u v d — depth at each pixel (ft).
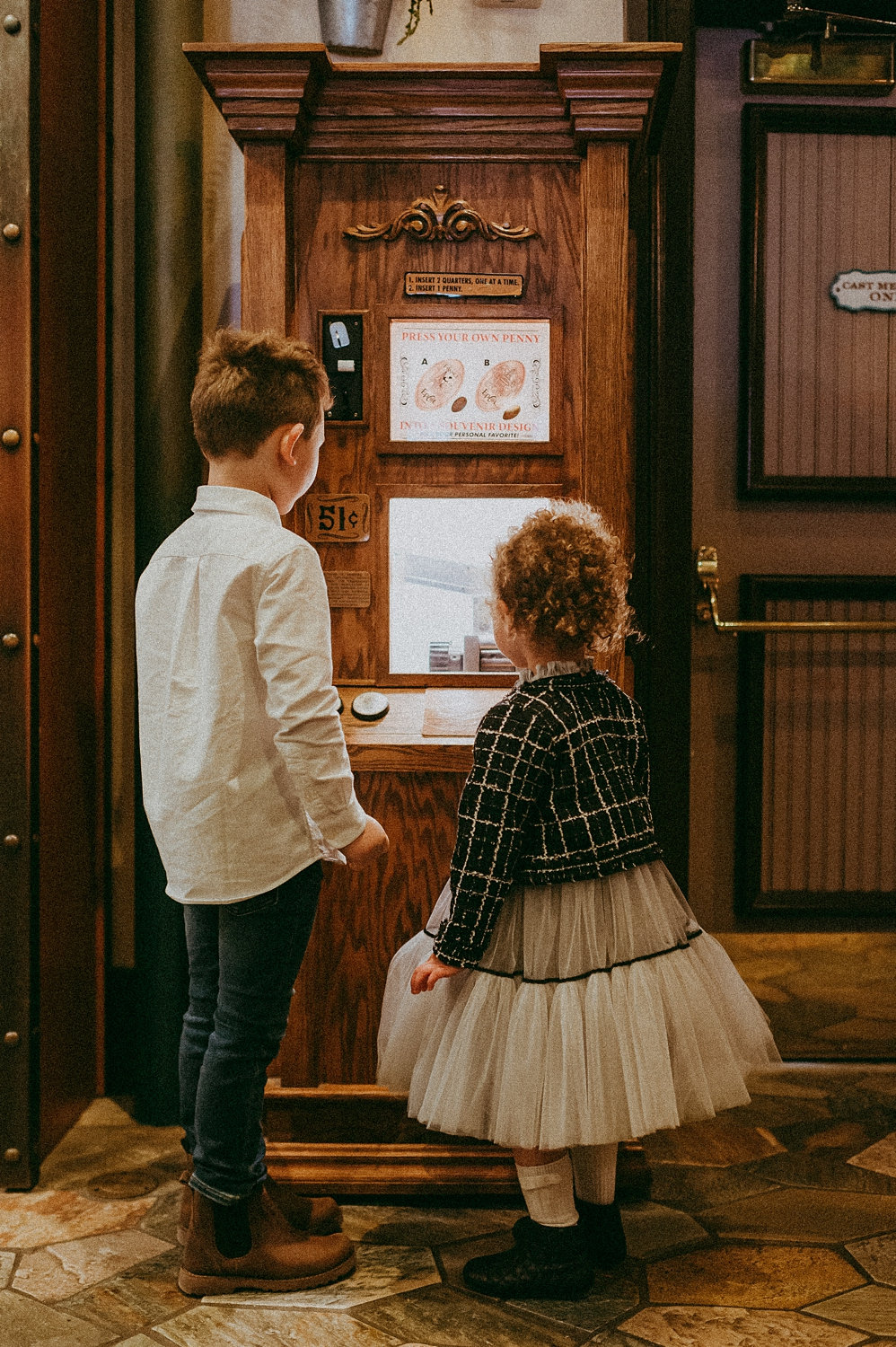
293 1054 6.57
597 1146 5.51
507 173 6.79
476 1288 5.51
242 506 5.21
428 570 6.87
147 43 7.76
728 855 9.31
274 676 4.84
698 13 8.84
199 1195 5.43
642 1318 5.29
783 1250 5.94
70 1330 5.21
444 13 8.32
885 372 9.15
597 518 5.55
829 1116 7.72
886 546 9.32
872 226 9.07
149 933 7.68
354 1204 6.49
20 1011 6.70
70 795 7.57
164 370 7.81
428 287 6.79
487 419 6.81
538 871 5.13
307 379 5.37
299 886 5.22
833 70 9.01
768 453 9.11
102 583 8.07
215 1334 5.17
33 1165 6.75
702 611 8.66
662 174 8.32
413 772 6.46
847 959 10.84
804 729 9.26
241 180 8.29
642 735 5.56
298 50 6.31
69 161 7.38
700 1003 5.19
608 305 6.59
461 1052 5.12
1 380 6.67
